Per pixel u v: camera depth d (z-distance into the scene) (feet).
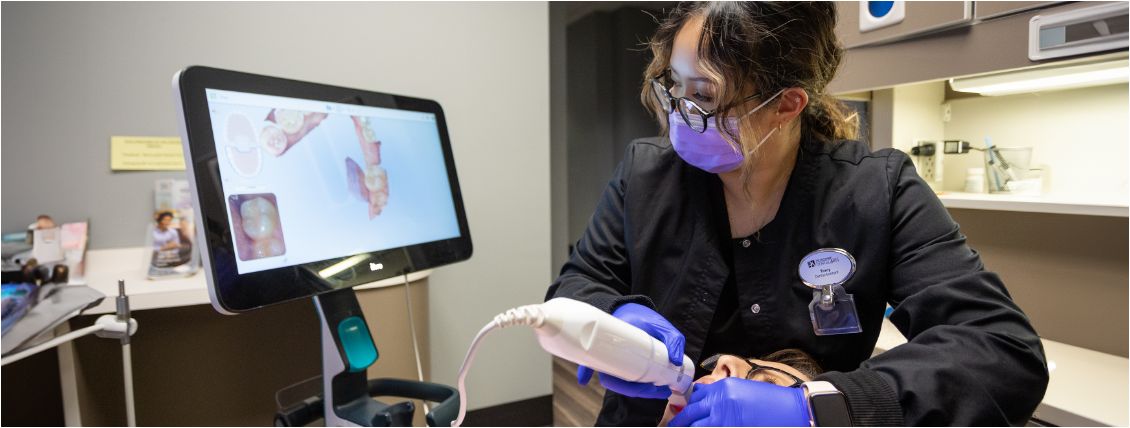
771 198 2.88
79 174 5.82
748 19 2.42
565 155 14.34
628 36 15.06
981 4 4.00
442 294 7.35
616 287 3.09
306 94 2.64
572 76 15.93
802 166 2.81
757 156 2.67
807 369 2.65
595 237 3.20
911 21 4.38
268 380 6.01
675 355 2.14
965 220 5.18
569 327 1.93
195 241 5.46
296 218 2.47
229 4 6.24
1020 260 4.85
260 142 2.40
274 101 2.49
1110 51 3.48
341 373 2.55
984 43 4.05
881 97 5.12
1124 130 4.36
